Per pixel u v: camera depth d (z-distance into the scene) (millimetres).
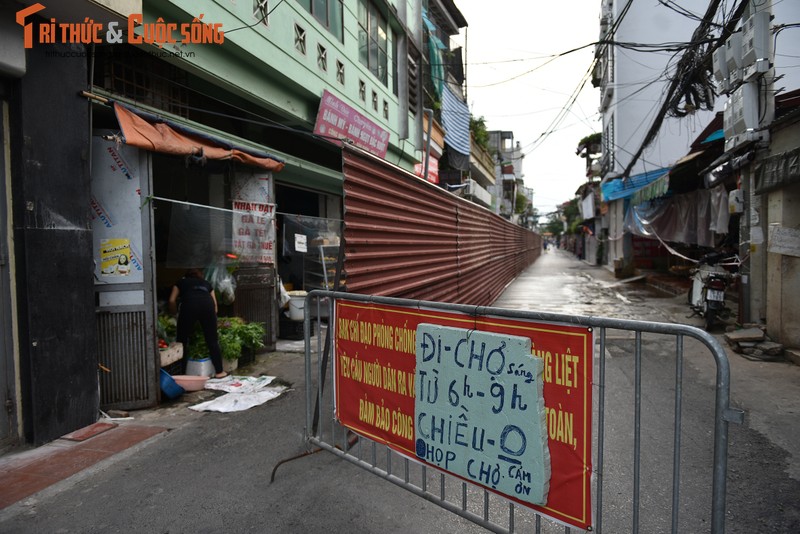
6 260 3570
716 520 1738
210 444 3791
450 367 2480
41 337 3699
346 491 3076
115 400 4555
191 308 5359
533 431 2133
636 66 19594
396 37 12805
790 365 6031
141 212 4586
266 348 6992
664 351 6945
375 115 11250
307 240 8789
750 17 6758
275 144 9359
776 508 2838
